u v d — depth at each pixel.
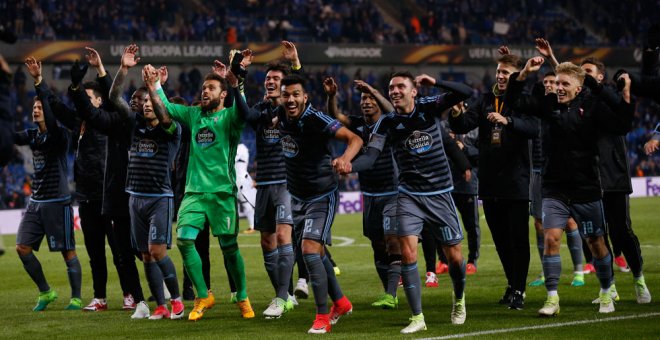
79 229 27.30
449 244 8.75
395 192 10.40
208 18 40.66
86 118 10.03
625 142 10.33
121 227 10.42
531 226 23.20
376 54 42.31
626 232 10.09
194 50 38.75
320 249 8.88
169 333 8.83
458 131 10.13
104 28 39.22
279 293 9.84
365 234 10.77
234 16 43.66
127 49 9.88
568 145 9.20
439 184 8.66
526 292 11.42
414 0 48.38
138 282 10.33
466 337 8.13
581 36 47.25
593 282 12.12
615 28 48.22
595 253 9.43
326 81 10.16
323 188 8.95
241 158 17.33
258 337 8.44
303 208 9.27
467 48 43.75
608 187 10.14
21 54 35.88
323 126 8.68
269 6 44.47
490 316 9.45
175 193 11.94
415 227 8.62
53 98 10.94
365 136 10.40
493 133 10.04
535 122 9.80
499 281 12.68
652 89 9.02
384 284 10.84
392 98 8.61
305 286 11.38
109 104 10.53
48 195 11.02
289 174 9.05
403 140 8.66
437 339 8.06
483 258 16.03
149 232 9.78
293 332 8.73
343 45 41.78
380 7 48.16
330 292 9.22
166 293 12.12
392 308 10.34
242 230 24.16
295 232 10.20
